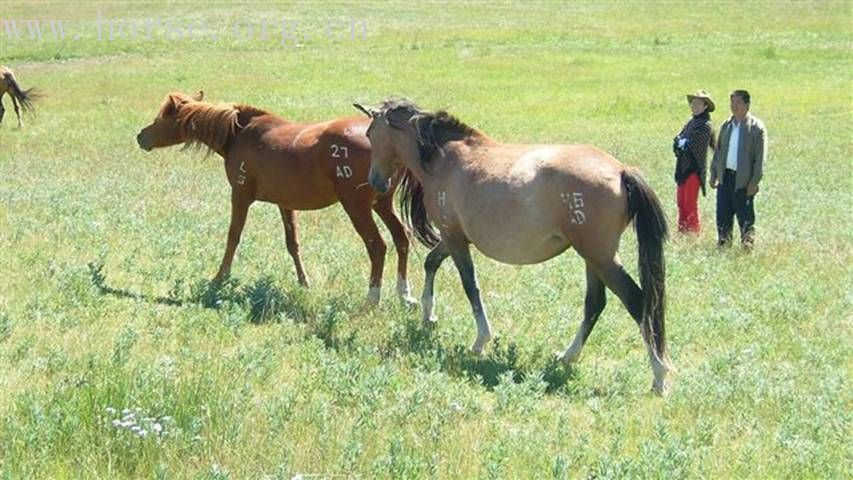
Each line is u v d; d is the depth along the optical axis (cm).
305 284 1519
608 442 945
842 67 4906
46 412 902
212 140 1505
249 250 1708
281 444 877
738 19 6756
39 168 2591
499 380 1091
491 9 7325
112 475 814
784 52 5334
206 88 4238
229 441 870
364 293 1484
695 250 1816
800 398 1063
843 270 1661
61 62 5081
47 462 816
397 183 1384
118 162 2711
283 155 1428
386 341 1253
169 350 1174
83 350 1148
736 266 1681
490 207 1157
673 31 6269
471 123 3534
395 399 1034
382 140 1298
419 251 1745
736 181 1852
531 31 6216
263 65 4912
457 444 899
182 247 1719
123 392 937
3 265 1540
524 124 3550
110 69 4784
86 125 3409
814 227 2048
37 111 3728
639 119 3725
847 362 1233
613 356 1259
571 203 1093
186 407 922
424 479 828
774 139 3334
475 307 1237
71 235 1758
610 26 6500
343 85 4362
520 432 949
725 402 1056
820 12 7031
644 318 1082
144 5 7238
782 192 2480
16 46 5484
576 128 3494
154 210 2044
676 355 1235
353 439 891
